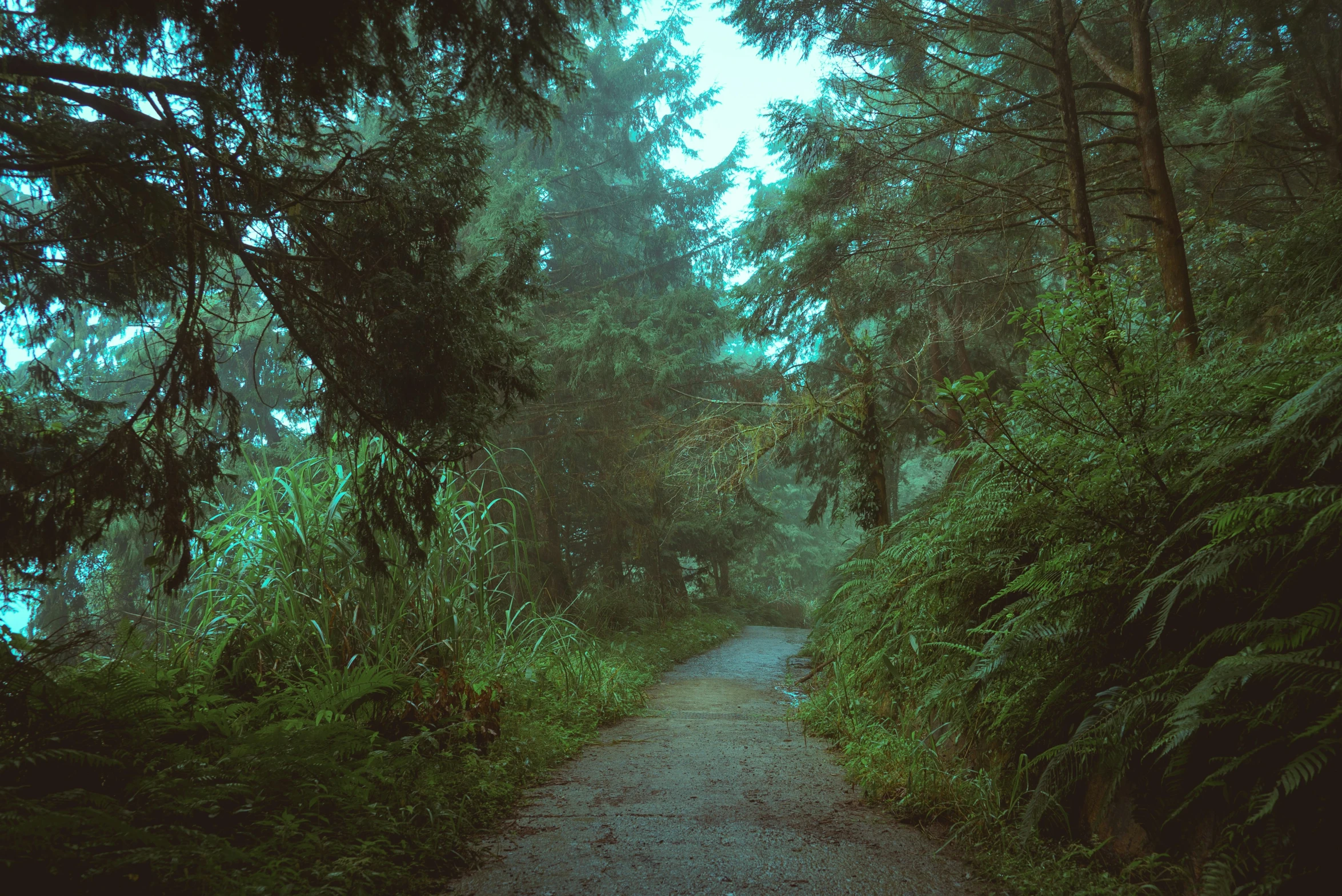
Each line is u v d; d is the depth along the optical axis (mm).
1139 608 2689
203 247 4727
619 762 5473
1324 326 3811
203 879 2422
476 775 4344
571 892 2990
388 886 2910
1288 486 2805
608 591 18609
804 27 8266
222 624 5656
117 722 3244
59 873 2322
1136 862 2680
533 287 6316
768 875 3148
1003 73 9711
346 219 5203
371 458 5617
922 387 12742
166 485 4746
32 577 4430
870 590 6570
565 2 4949
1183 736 2281
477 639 6883
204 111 4230
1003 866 3061
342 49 3932
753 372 17891
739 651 17625
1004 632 3674
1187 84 8359
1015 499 4027
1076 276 4121
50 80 4051
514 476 15953
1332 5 7586
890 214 9695
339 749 3652
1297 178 9844
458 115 5223
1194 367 3875
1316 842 2227
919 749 4293
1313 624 2250
